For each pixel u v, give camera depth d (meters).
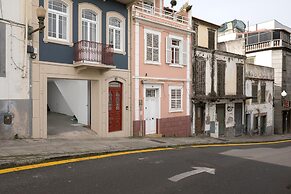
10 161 7.88
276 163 10.88
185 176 7.91
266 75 29.70
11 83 11.39
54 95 19.86
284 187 7.50
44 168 7.84
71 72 13.46
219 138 21.39
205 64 22.06
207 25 23.52
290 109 33.53
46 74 12.48
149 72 17.55
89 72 14.23
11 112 11.39
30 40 11.92
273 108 31.30
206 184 7.29
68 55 13.34
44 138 12.36
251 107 27.50
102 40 14.91
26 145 10.40
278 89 31.14
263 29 33.06
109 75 15.23
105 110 15.06
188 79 20.44
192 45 20.78
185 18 20.42
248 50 32.69
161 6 19.47
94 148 10.89
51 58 12.67
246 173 8.80
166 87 18.78
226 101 24.17
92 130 15.20
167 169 8.59
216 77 23.11
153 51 17.83
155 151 11.95
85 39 14.30
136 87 16.80
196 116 21.39
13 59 11.44
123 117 16.14
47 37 12.53
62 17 13.27
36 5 12.14
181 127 19.97
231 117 25.02
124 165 8.77
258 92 28.55
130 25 16.42
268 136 28.52
